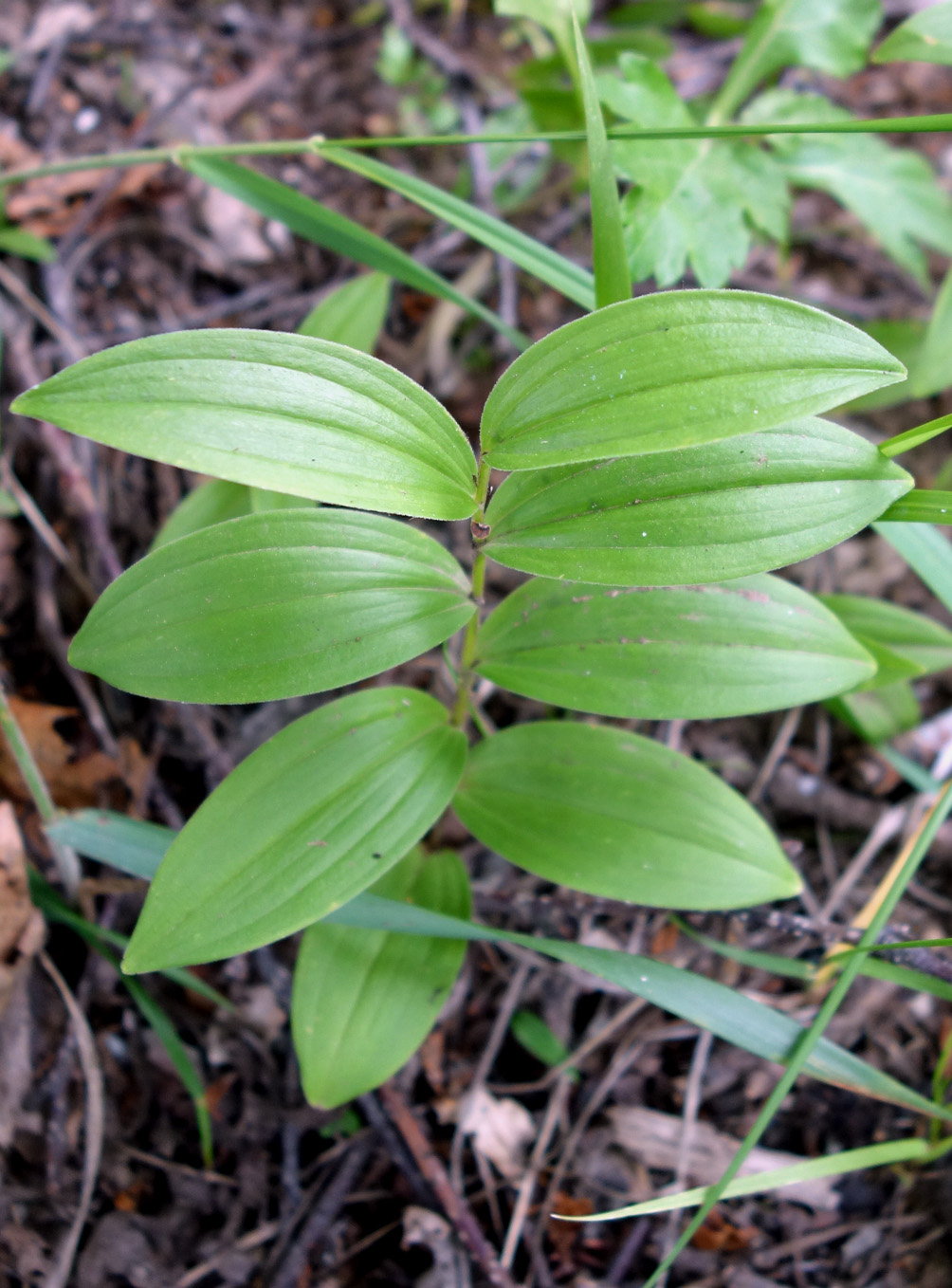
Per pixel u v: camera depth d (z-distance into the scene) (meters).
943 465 0.36
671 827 0.26
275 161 0.40
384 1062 0.25
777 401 0.21
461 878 0.27
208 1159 0.27
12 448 0.33
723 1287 0.28
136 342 0.21
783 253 0.37
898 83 0.45
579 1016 0.30
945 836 0.31
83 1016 0.28
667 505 0.23
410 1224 0.27
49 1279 0.27
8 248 0.34
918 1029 0.30
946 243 0.34
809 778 0.32
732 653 0.25
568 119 0.35
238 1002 0.29
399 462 0.22
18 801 0.30
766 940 0.30
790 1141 0.29
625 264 0.24
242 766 0.24
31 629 0.32
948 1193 0.28
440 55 0.42
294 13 0.44
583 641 0.25
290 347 0.22
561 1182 0.28
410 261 0.29
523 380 0.22
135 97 0.39
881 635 0.30
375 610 0.24
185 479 0.34
